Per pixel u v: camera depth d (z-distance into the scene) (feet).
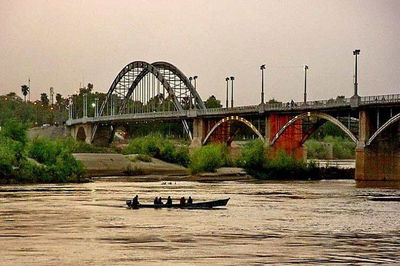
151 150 635.25
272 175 508.94
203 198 325.21
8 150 440.45
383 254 173.27
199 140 634.84
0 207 273.13
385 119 452.35
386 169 455.22
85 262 160.56
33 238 192.75
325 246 183.21
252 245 183.21
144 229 211.61
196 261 162.30
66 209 266.98
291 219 238.89
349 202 304.09
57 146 472.85
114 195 338.54
